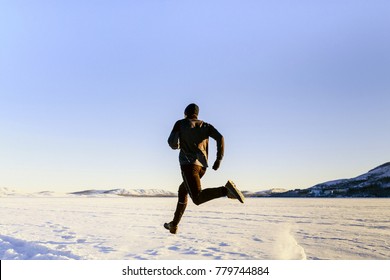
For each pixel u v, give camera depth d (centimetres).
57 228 1288
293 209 2889
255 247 807
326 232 1137
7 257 703
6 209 2852
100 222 1595
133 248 809
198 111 379
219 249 784
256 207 3400
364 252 736
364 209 2806
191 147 355
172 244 876
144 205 4269
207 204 4441
